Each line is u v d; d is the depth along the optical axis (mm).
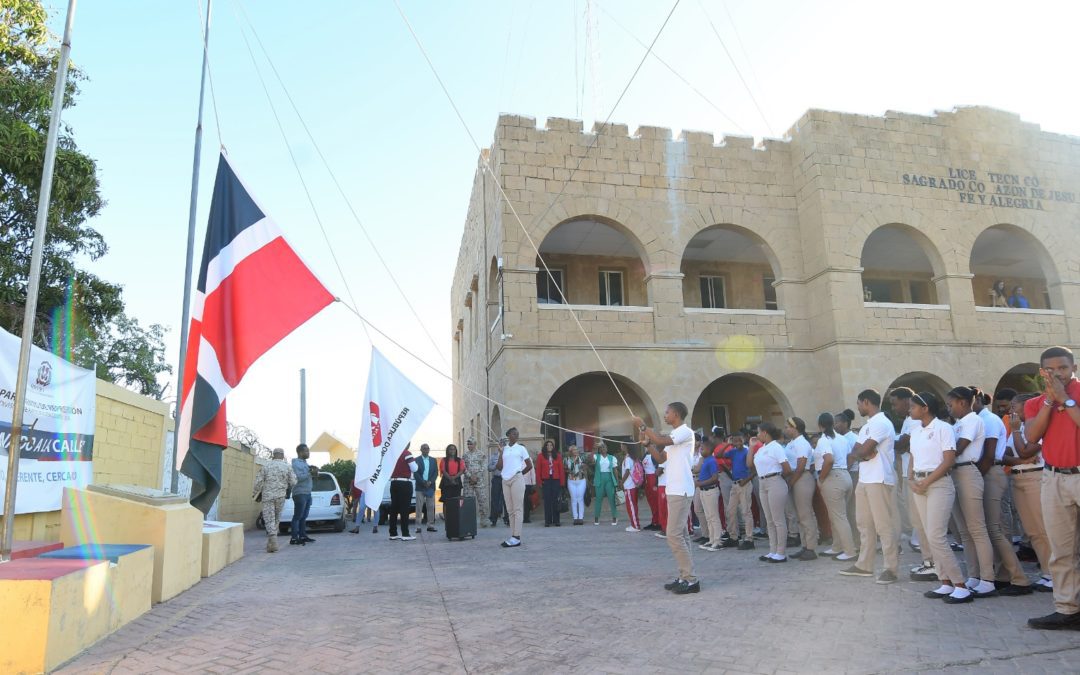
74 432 9586
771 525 9562
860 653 4988
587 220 19188
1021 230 20812
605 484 16562
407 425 11453
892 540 7559
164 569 7500
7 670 4844
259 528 19859
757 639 5449
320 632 6066
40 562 5871
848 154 19672
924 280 25000
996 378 19516
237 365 8336
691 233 19328
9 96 12438
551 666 4969
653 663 4957
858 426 17969
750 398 23094
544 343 17922
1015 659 4711
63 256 14328
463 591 7840
